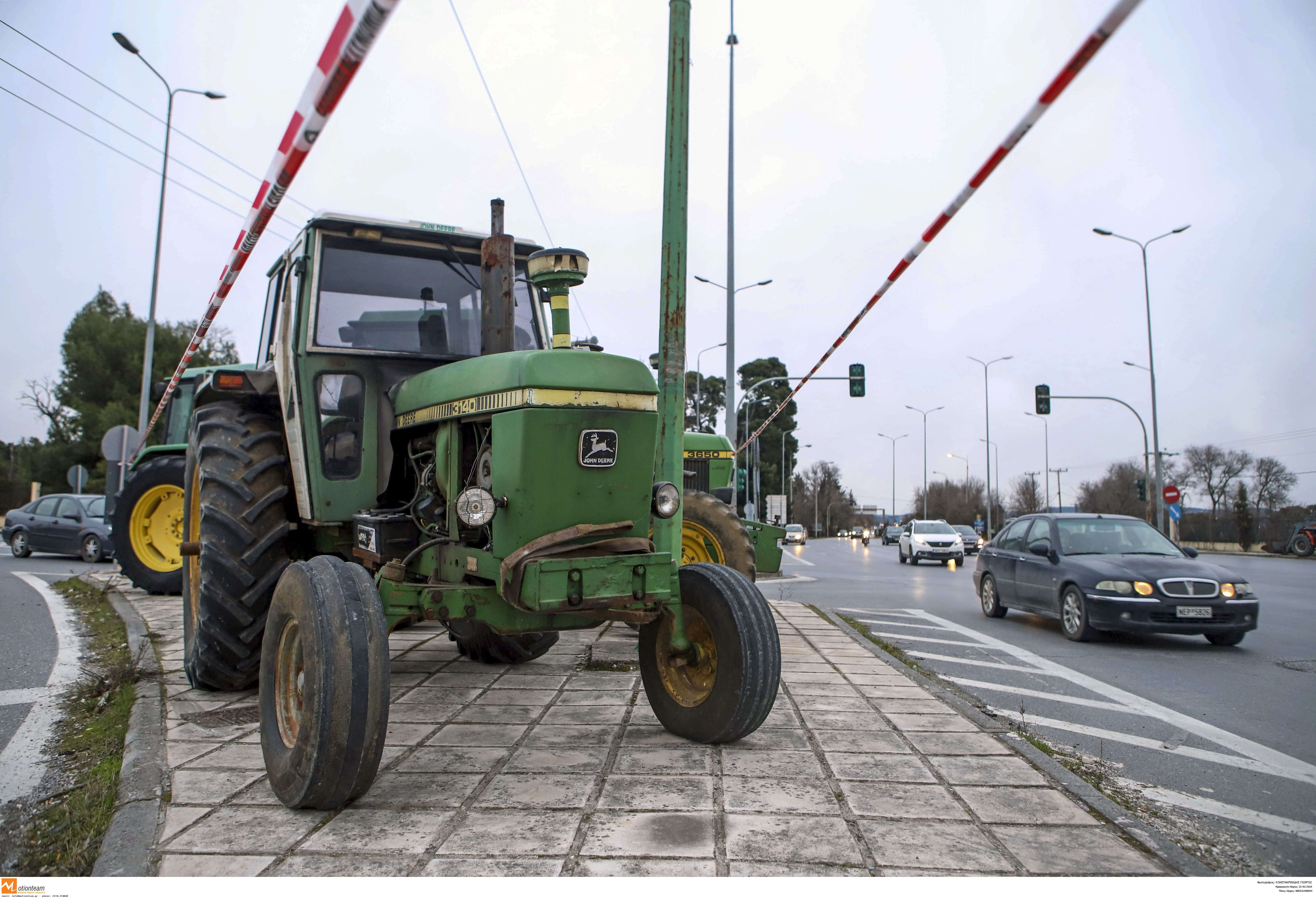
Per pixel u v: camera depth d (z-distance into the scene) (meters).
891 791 3.16
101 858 2.59
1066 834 2.76
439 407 4.00
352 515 4.49
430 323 4.93
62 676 5.68
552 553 3.42
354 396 4.63
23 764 3.86
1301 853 2.97
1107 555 8.73
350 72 1.82
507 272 4.66
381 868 2.49
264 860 2.55
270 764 3.11
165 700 4.73
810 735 3.96
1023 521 10.20
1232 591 7.95
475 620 3.53
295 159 2.30
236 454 4.80
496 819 2.87
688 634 3.96
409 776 3.34
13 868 2.65
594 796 3.09
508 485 3.48
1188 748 4.45
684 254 4.16
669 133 4.18
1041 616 10.41
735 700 3.58
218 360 39.44
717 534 7.14
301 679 3.21
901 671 5.56
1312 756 4.30
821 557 28.28
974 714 4.39
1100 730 4.82
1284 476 52.78
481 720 4.24
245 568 4.66
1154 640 8.45
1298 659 7.38
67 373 37.06
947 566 22.34
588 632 7.38
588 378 3.54
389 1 1.58
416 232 4.91
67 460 36.41
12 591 10.46
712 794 3.11
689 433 9.30
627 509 3.66
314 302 4.62
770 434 71.38
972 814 2.93
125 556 9.46
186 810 2.98
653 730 4.05
